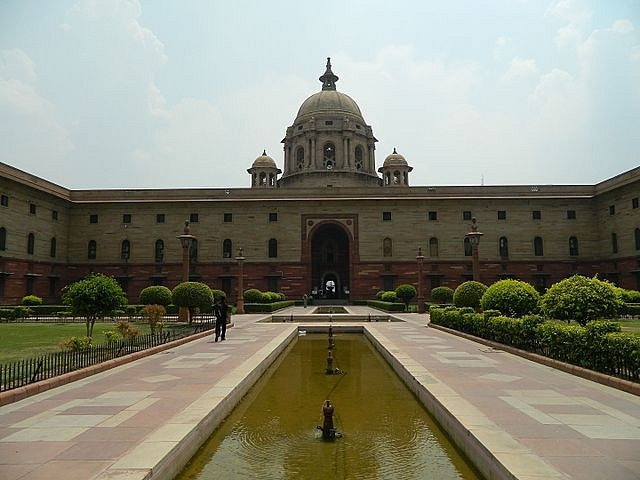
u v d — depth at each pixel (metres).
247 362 13.48
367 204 51.12
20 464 5.86
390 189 51.38
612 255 47.47
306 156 61.06
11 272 41.69
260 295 42.62
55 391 9.92
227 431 8.50
